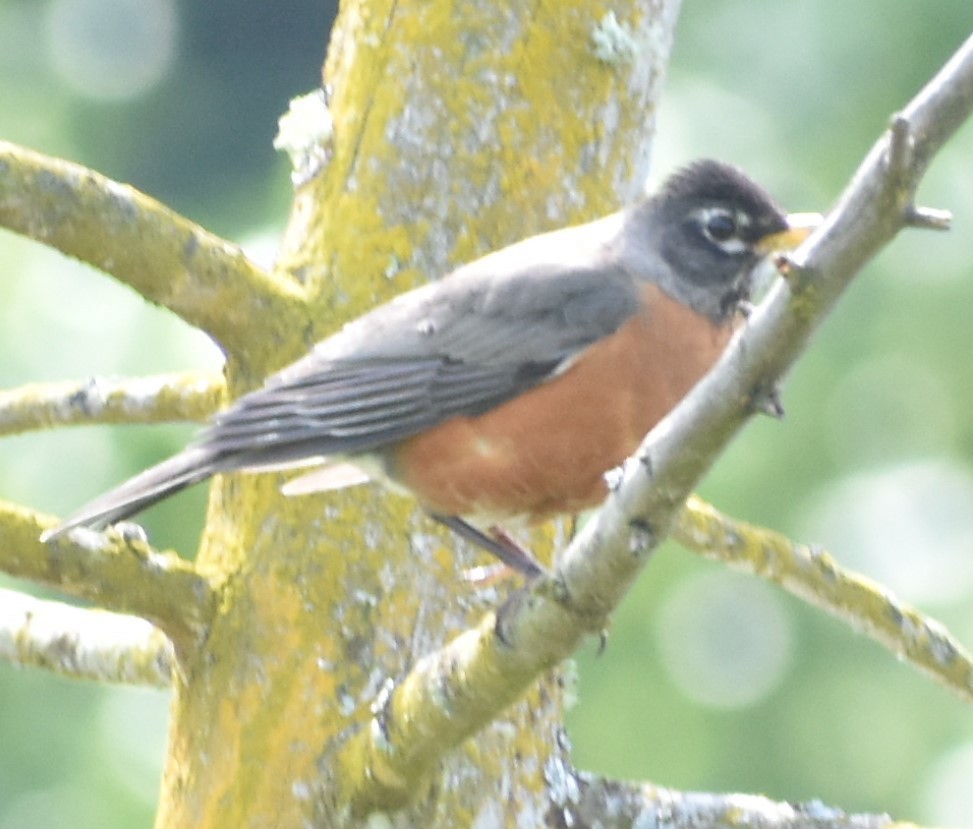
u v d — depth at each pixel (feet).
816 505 52.90
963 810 52.34
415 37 33.94
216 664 31.07
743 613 54.85
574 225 34.22
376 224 33.27
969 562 52.39
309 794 30.22
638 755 53.93
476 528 32.42
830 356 53.83
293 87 79.46
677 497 24.95
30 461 52.13
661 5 35.58
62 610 34.06
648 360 32.58
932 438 53.47
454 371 32.04
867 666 54.54
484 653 26.78
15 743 53.52
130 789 53.01
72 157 74.13
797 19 55.67
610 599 25.96
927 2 54.49
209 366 51.55
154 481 30.53
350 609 31.30
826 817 32.45
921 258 53.88
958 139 54.19
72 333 52.75
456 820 30.91
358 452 31.96
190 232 31.40
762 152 54.80
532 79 34.01
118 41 76.54
